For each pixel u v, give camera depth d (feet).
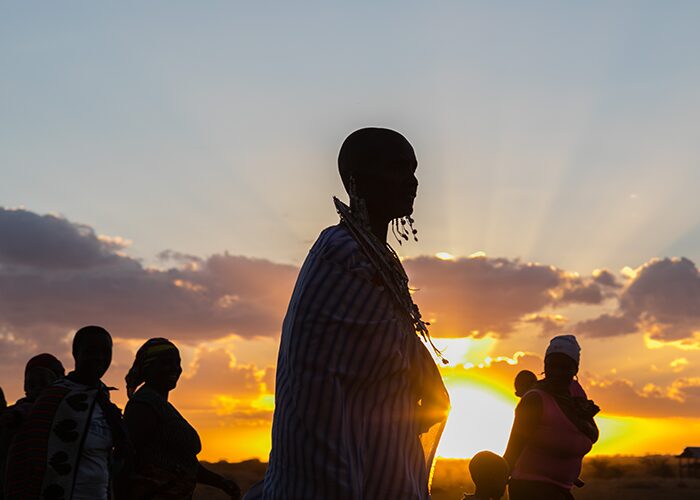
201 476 28.25
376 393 11.75
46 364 30.86
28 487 23.15
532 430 27.12
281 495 11.51
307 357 11.43
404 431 11.88
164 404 26.94
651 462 222.07
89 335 24.27
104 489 23.94
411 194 12.81
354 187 12.57
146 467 26.23
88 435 23.62
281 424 11.64
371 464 11.59
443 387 12.51
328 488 11.19
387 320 11.78
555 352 27.66
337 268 11.70
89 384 24.26
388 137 12.75
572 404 27.32
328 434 11.29
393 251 12.44
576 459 27.37
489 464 22.39
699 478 199.72
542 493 26.91
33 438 23.34
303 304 11.59
